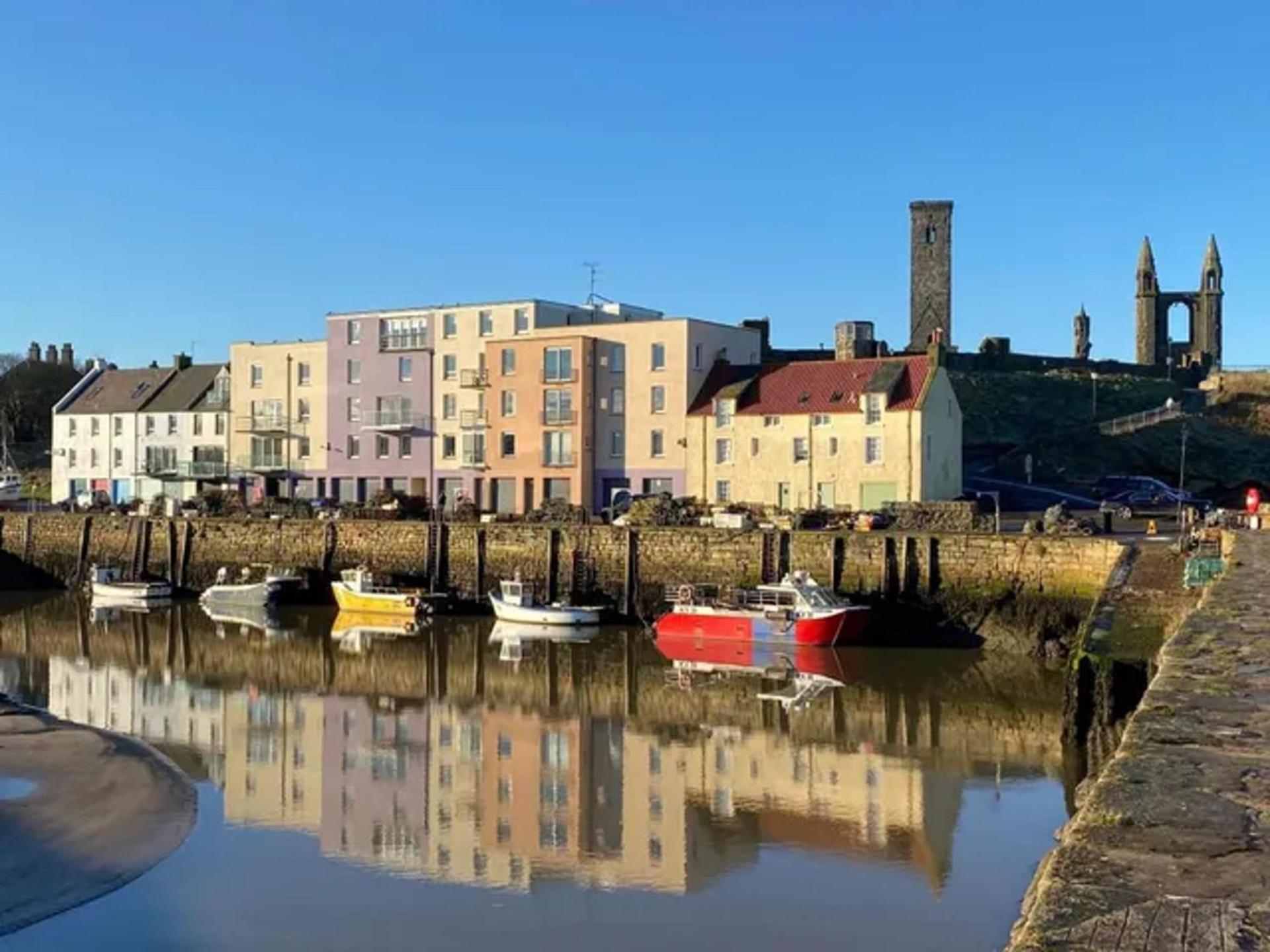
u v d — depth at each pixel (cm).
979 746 2903
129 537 6600
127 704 3500
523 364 6612
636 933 1705
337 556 5894
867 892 1875
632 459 6438
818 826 2241
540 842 2148
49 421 12506
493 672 4012
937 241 10825
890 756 2803
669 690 3656
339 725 3192
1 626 5272
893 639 4456
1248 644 1305
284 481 7744
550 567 5278
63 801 2302
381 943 1664
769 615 4375
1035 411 9325
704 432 6209
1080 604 4147
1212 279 12425
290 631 5038
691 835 2188
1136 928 491
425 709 3419
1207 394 9456
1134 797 690
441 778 2620
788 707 3384
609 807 2383
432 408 7144
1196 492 7494
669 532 5028
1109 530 4575
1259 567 2322
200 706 3472
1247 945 473
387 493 6631
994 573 4328
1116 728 2492
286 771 2681
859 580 4562
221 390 8256
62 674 4044
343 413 7444
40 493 9644
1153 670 2411
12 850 2022
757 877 1961
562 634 4831
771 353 8250
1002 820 2261
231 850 2077
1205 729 872
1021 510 6203
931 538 4444
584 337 6450
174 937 1681
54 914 1758
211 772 2661
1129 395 9800
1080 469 7838
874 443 5762
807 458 5928
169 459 8375
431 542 5597
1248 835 618
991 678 3794
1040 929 492
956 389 9406
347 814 2314
